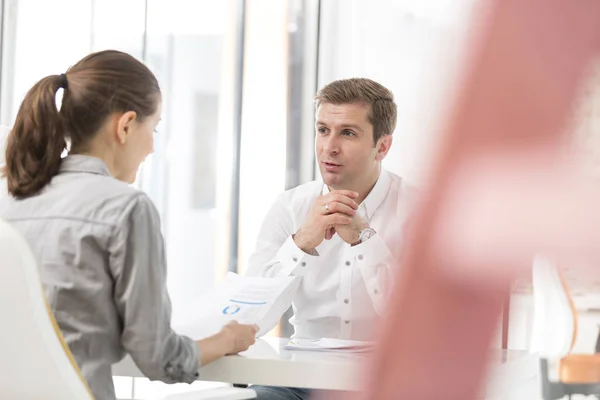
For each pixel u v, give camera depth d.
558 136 0.10
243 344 2.08
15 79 5.39
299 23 5.14
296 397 2.58
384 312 0.11
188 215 5.27
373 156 2.95
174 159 5.29
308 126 5.19
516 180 0.10
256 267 2.96
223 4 5.27
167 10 5.32
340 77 5.03
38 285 1.48
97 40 5.36
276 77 5.21
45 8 5.38
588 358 3.96
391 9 4.74
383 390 0.11
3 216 1.88
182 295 5.24
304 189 3.09
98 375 1.83
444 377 0.10
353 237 2.65
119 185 1.89
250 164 5.24
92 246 1.83
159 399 1.87
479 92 0.10
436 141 0.11
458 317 0.10
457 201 0.10
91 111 1.94
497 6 0.10
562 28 0.10
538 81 0.10
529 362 2.15
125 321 1.85
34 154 1.89
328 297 2.84
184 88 5.30
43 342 1.49
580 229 0.10
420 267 0.11
